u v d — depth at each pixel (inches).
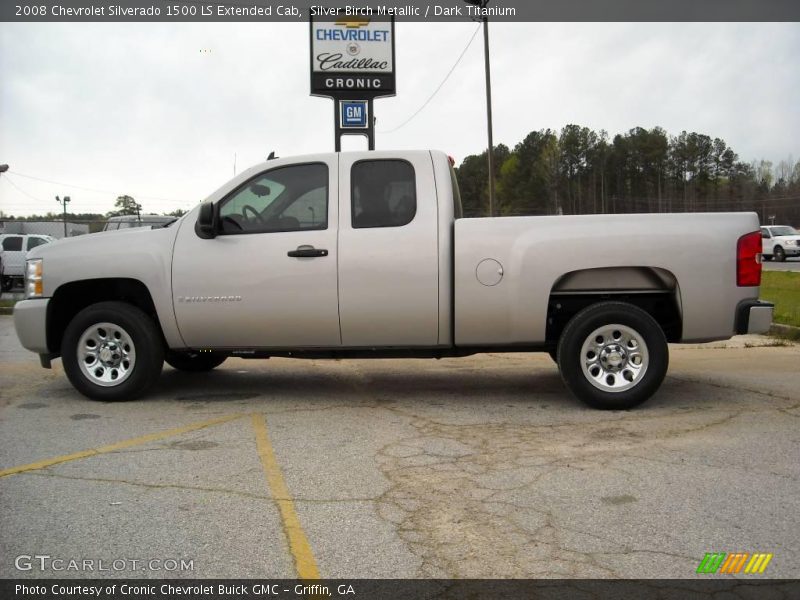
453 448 190.2
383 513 145.6
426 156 236.5
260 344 239.1
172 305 238.8
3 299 784.3
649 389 225.1
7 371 315.9
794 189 3102.9
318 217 235.1
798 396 248.1
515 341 228.8
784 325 412.8
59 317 257.3
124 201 1448.1
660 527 137.5
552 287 226.7
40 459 182.9
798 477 164.4
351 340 234.2
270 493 157.5
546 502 150.5
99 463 179.3
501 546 130.1
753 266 224.1
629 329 225.1
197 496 155.9
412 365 328.2
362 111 642.8
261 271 232.7
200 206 233.5
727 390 258.7
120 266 241.1
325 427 213.5
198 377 298.8
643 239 221.6
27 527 139.8
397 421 219.9
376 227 231.0
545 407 236.5
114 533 136.9
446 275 228.1
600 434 201.6
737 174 2925.7
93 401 251.3
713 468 170.9
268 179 240.1
